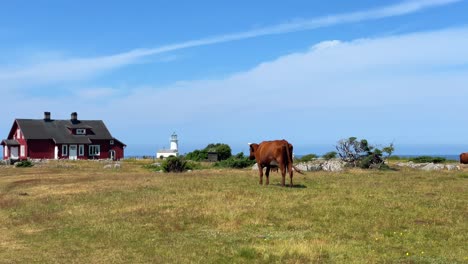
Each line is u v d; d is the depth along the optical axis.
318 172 33.50
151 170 46.84
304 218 15.34
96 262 11.59
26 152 77.88
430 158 52.84
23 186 28.38
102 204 19.39
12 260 12.02
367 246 12.20
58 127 81.81
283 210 16.39
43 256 12.33
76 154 80.69
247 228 14.36
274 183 24.53
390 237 13.08
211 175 31.73
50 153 79.50
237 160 47.62
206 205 17.56
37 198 22.22
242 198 18.75
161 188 23.36
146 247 12.71
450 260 10.91
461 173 31.12
